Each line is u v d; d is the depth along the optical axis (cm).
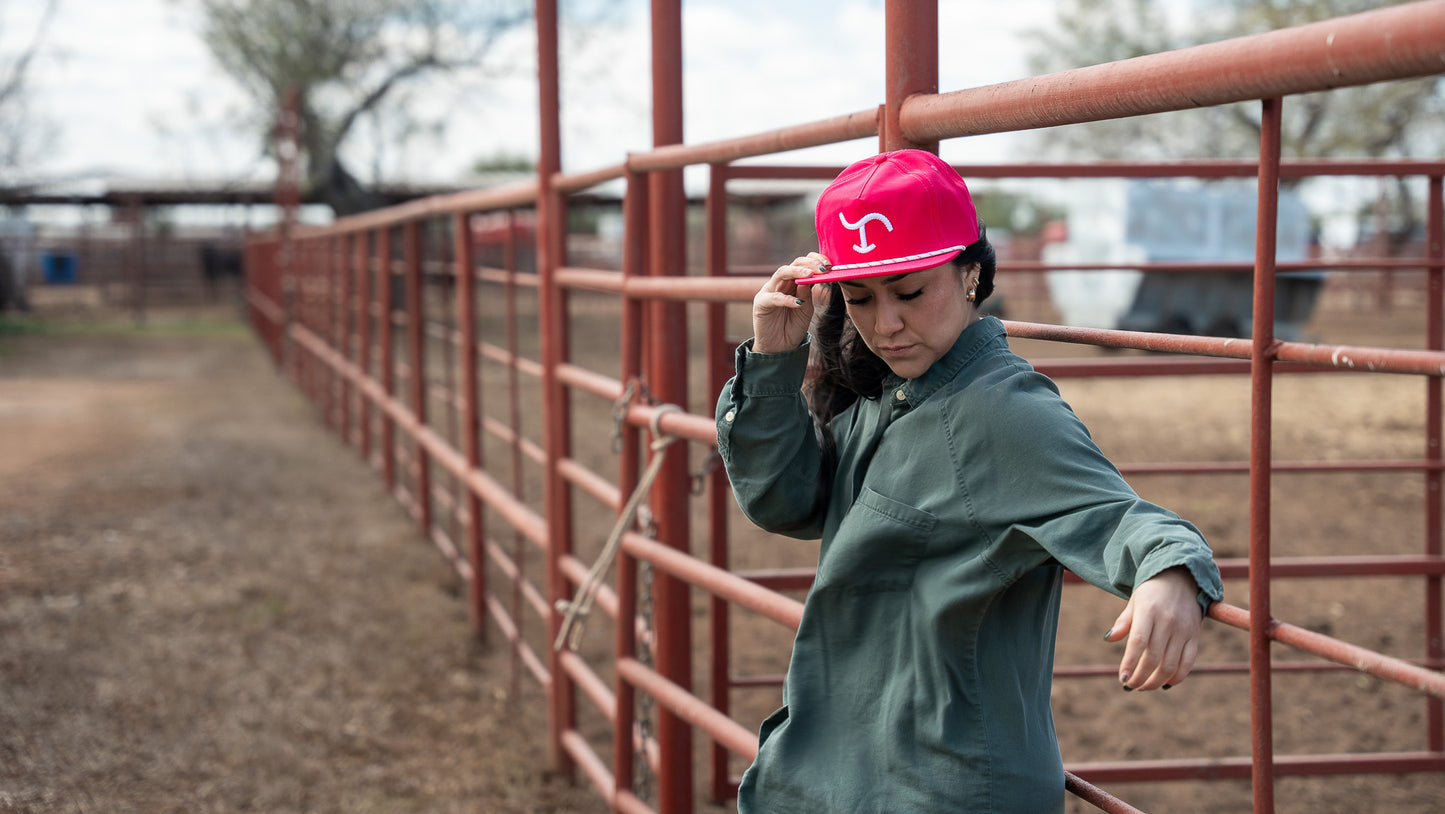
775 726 162
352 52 2552
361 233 884
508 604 553
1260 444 129
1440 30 100
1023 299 2347
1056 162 332
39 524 680
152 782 358
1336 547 623
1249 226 1528
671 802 287
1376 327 1827
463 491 805
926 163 135
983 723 138
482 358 1755
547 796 360
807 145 204
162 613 522
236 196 2794
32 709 406
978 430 134
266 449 978
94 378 1547
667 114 289
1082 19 2491
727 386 166
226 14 2517
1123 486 126
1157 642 109
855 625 149
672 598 292
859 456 153
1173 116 2386
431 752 389
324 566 609
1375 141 2081
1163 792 366
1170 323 1530
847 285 139
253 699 427
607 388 307
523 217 3127
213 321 2716
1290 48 114
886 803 142
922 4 174
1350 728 404
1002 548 131
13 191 2138
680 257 295
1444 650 463
